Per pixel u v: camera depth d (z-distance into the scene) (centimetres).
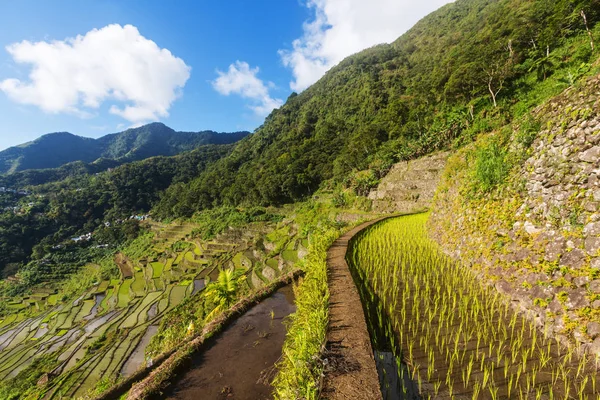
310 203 5597
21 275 6638
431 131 4112
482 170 905
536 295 545
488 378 409
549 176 632
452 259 960
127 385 664
